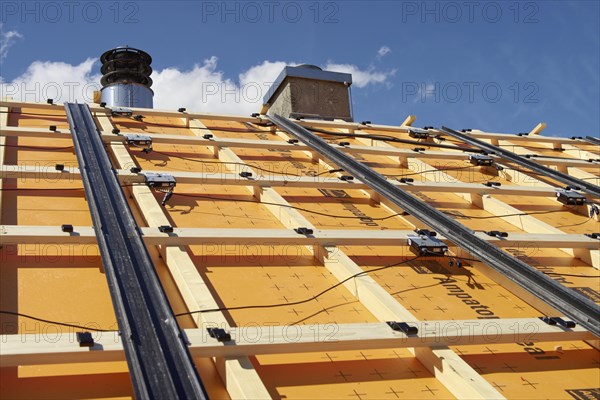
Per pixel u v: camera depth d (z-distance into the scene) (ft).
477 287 14.60
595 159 25.64
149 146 19.86
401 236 15.39
